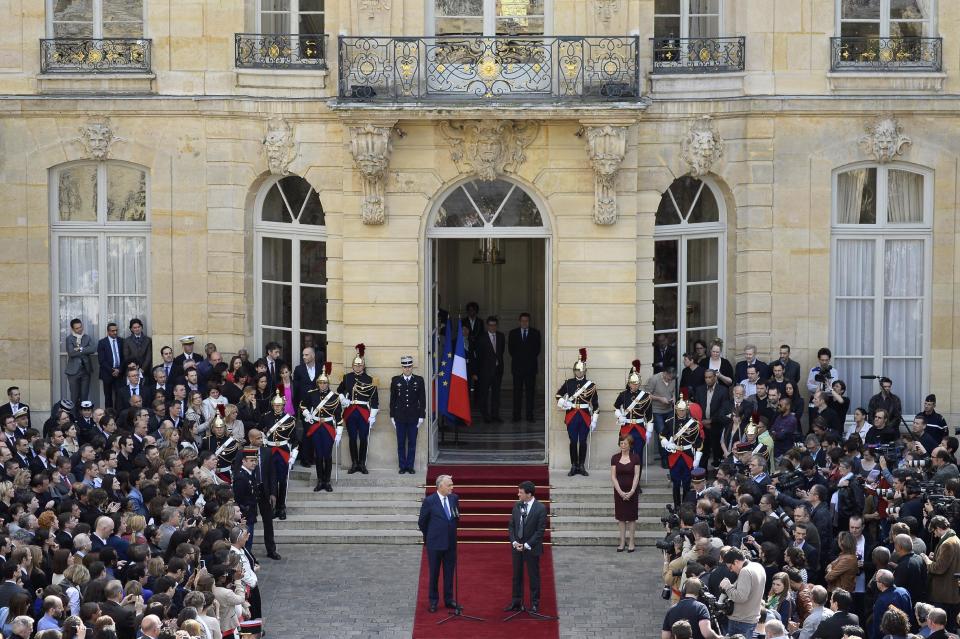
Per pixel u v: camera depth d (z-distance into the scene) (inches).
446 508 1153.4
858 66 1437.0
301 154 1437.0
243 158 1449.3
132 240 1475.1
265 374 1386.6
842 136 1438.2
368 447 1425.9
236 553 975.6
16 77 1440.7
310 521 1330.0
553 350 1423.5
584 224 1409.9
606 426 1418.6
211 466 1194.0
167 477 1101.7
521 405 1700.3
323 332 1481.3
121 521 1019.3
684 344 1485.0
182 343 1448.1
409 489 1373.0
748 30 1432.1
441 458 1467.8
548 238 1427.2
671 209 1471.5
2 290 1462.8
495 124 1392.7
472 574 1243.2
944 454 1160.8
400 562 1274.6
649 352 1445.6
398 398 1397.6
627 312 1413.6
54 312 1480.1
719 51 1440.7
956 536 990.4
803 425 1441.9
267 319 1493.6
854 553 1003.3
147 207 1467.8
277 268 1486.2
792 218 1443.2
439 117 1375.5
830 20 1434.5
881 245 1462.8
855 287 1469.0
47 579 955.3
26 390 1471.5
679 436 1320.1
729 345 1472.7
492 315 1715.1
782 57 1434.5
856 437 1208.2
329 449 1365.7
